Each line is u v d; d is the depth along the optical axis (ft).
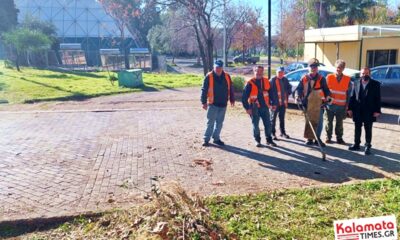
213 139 27.48
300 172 20.84
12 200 17.02
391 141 27.45
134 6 71.72
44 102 52.11
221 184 18.93
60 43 177.06
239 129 32.58
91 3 209.15
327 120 26.96
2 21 164.86
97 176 20.22
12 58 132.87
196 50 170.71
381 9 147.74
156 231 12.82
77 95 57.31
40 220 14.87
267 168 21.58
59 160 23.29
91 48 193.06
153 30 150.10
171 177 19.94
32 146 26.84
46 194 17.71
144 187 18.51
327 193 16.94
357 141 24.90
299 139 28.66
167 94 60.80
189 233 12.83
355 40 70.69
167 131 31.78
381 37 71.46
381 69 45.50
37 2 208.74
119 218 14.66
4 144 27.40
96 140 28.60
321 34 83.66
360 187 17.57
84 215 15.14
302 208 15.51
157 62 142.20
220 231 13.47
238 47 196.13
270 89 27.99
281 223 14.30
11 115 40.47
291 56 192.85
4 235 14.17
